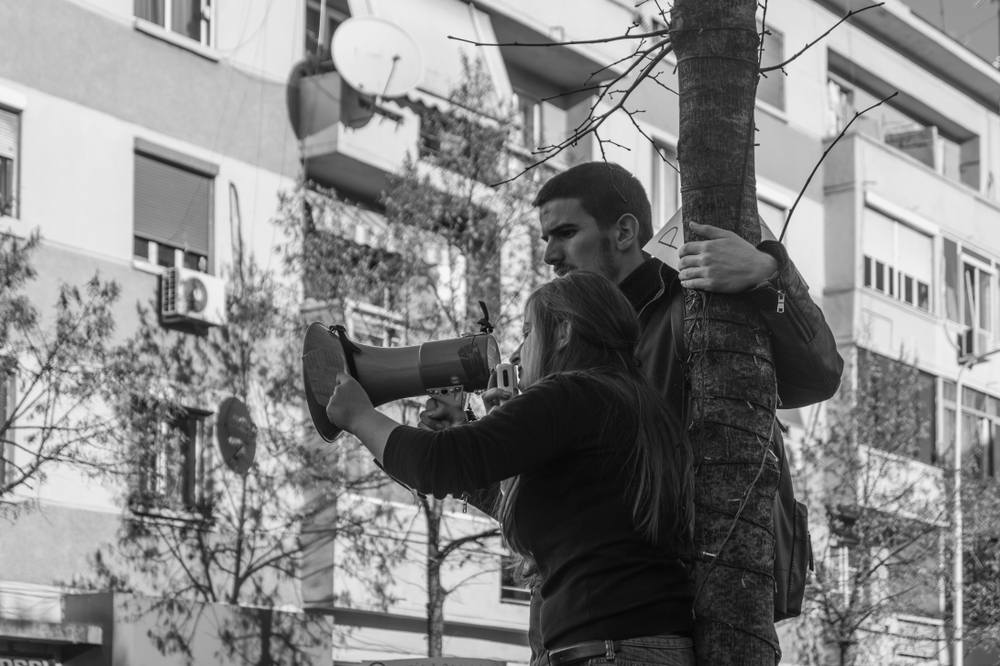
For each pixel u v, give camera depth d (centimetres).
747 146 394
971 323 3550
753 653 357
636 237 434
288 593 1944
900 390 2538
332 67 2128
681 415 394
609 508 327
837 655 2398
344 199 2169
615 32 2630
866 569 2361
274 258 2034
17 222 1733
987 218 3631
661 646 323
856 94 3534
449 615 2103
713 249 376
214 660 1788
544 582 331
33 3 1802
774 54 3203
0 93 1747
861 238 3216
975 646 2623
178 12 2002
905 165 3369
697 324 380
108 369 1669
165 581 1808
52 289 1759
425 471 322
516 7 2486
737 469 369
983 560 2691
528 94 2580
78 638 1678
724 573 360
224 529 1866
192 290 1859
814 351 390
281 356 1942
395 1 2291
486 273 1869
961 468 2584
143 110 1914
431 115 2005
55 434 1686
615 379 337
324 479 1872
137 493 1783
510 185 1891
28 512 1673
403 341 1842
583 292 350
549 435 324
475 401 1791
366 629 2050
